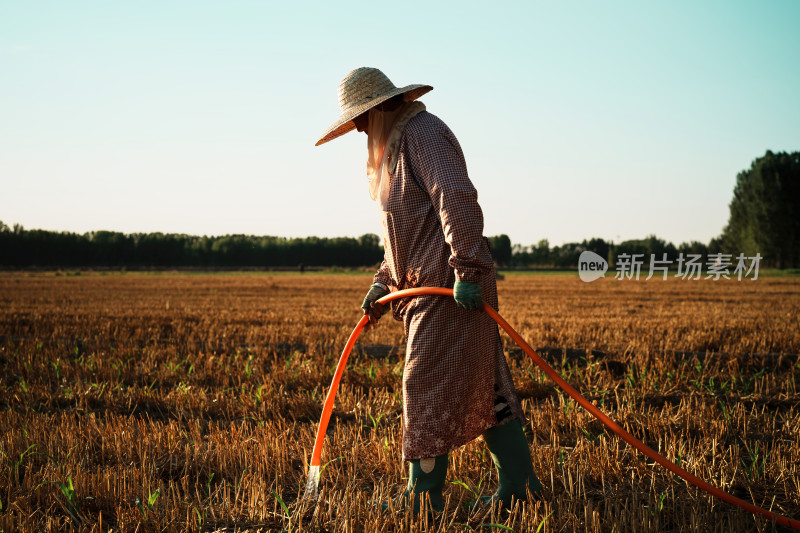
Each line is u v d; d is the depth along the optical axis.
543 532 2.39
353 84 2.52
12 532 2.40
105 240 81.94
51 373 6.16
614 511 2.62
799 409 4.56
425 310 2.38
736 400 4.80
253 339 9.29
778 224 63.19
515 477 2.58
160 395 5.09
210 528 2.53
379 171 2.50
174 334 10.31
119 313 14.65
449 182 2.24
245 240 88.12
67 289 27.67
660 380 5.44
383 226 2.51
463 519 2.54
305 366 6.09
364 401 4.82
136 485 2.91
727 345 8.08
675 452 3.34
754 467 2.98
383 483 2.99
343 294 24.70
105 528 2.56
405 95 2.53
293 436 3.86
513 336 2.46
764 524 2.36
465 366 2.38
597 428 3.93
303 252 89.38
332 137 2.69
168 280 40.44
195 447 3.47
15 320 12.51
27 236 78.12
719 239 69.44
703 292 24.02
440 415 2.36
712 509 2.49
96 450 3.58
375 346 7.19
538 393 5.11
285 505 2.71
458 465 3.10
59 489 2.84
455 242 2.23
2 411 4.54
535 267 77.62
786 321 11.88
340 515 2.50
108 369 6.15
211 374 6.12
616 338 8.80
